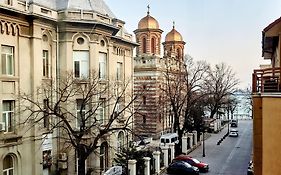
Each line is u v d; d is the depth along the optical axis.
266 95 13.96
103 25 29.42
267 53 24.80
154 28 56.09
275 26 16.30
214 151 45.59
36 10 25.80
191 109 47.41
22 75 25.14
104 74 31.06
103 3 34.91
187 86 46.12
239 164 37.84
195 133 48.31
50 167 27.72
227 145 50.31
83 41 28.83
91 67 28.83
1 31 23.39
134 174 28.62
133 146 31.88
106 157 31.91
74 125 28.19
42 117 24.05
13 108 24.59
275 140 13.83
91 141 28.55
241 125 78.69
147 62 50.38
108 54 31.14
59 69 28.27
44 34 27.00
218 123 65.88
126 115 36.44
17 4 24.58
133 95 38.25
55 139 28.08
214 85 74.31
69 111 27.81
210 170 35.28
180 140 41.56
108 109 31.38
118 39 34.75
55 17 27.84
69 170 28.16
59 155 28.00
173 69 53.47
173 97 46.94
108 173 26.86
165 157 35.72
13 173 24.70
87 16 28.66
